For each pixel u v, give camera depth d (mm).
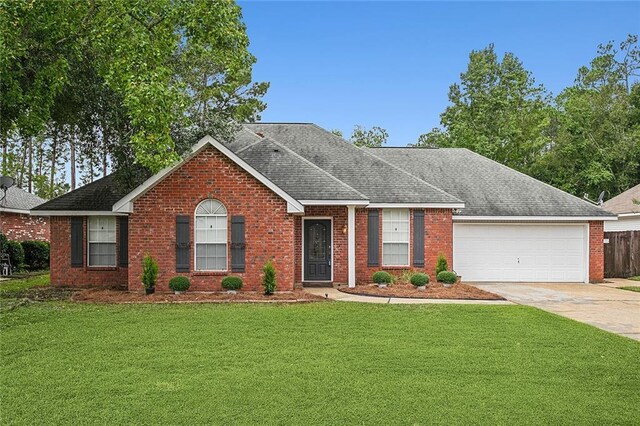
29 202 30141
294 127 24078
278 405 6355
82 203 19312
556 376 7711
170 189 16375
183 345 9375
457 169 24344
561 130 40625
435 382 7324
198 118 18047
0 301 14570
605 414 6172
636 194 28812
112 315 12391
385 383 7258
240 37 14859
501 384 7281
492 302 15242
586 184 36969
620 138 37281
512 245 22328
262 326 11133
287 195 16391
